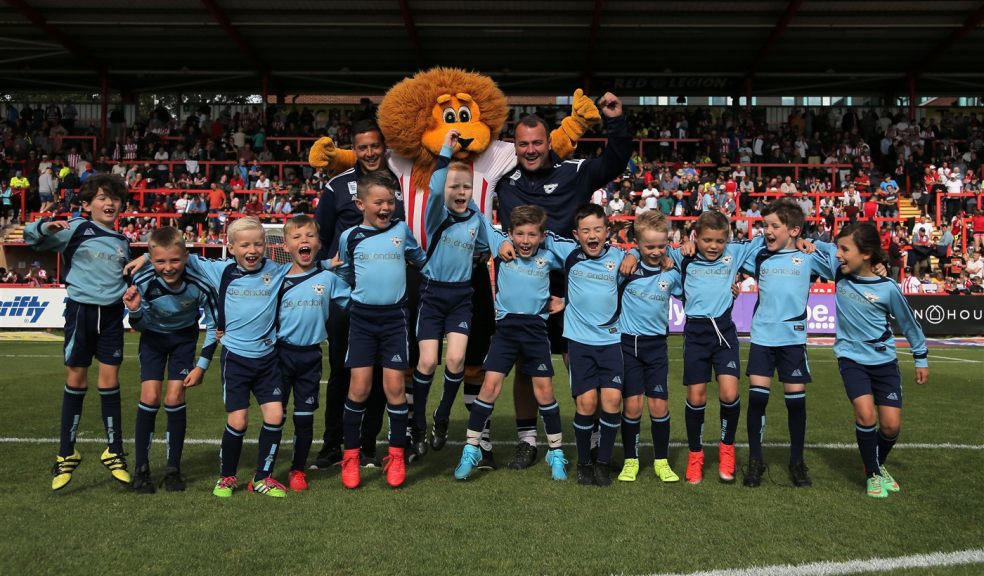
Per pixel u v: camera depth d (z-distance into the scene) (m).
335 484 4.79
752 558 3.43
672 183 22.64
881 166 25.41
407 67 27.28
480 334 5.80
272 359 4.62
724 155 23.83
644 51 25.62
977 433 6.32
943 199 22.45
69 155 24.11
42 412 7.06
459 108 5.74
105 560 3.37
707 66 26.94
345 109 29.48
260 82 28.78
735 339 4.98
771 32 23.91
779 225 4.93
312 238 4.71
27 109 26.89
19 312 17.06
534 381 5.04
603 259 4.93
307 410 4.72
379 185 4.77
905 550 3.55
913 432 6.36
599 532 3.78
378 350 4.80
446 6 22.55
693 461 4.89
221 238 20.02
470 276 5.27
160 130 26.53
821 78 28.00
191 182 22.95
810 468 5.23
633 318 5.01
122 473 4.62
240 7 22.62
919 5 22.20
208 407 7.50
